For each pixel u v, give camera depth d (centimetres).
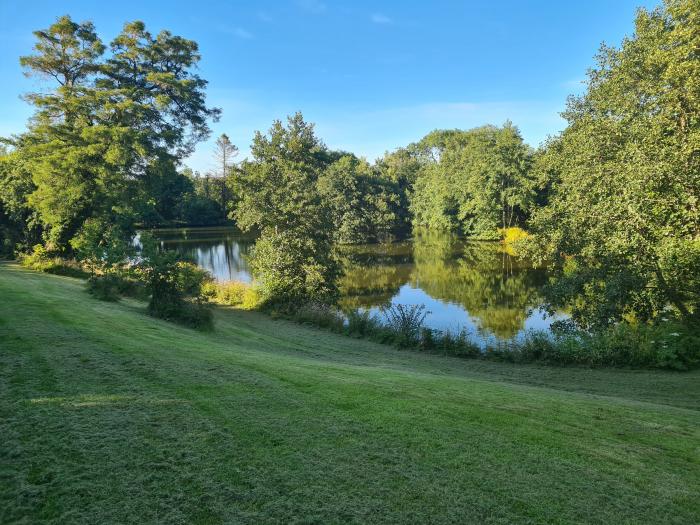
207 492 350
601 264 1200
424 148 10688
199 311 1359
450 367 1177
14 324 822
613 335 1184
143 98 3044
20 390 519
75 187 2666
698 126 1197
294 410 528
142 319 1191
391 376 802
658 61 1541
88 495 337
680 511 368
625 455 474
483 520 337
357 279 3288
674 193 1008
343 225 5738
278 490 358
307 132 2711
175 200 8294
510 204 5288
